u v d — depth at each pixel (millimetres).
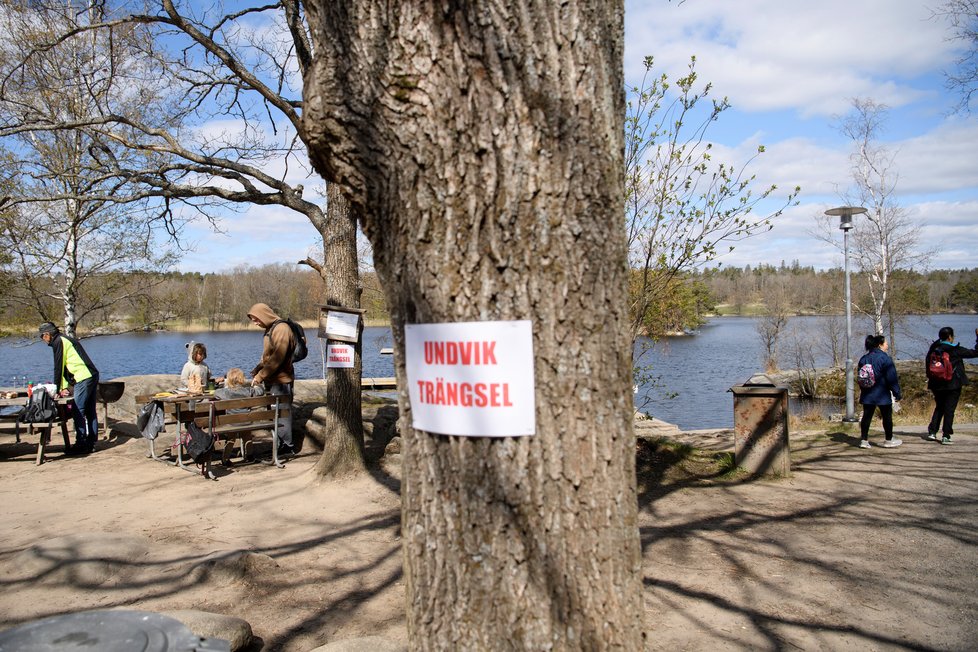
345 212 7652
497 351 1874
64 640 2033
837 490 7297
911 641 3941
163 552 5398
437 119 1854
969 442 10266
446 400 1939
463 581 1933
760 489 7352
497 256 1858
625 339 1979
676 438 10648
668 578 4938
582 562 1893
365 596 4609
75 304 14406
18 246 13195
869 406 9820
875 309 28703
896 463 8664
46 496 7180
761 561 5250
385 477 7539
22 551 5219
